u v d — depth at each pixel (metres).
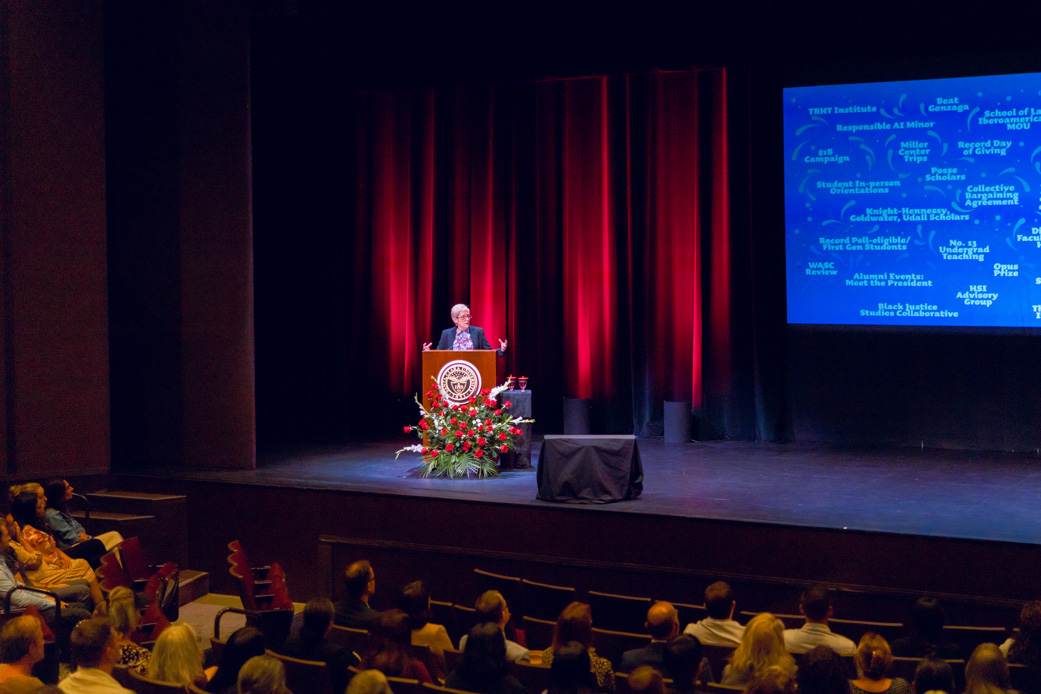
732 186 9.70
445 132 10.57
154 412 8.64
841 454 8.96
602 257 10.26
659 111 9.93
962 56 8.83
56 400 8.11
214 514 7.88
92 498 7.92
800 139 9.38
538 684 4.12
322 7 8.86
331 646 4.13
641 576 6.66
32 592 5.68
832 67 9.26
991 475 7.88
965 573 5.93
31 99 7.98
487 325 10.60
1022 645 4.21
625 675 3.91
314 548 7.58
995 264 8.81
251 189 8.34
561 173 10.32
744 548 6.41
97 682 3.69
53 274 8.09
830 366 9.55
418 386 10.71
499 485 7.65
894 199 9.11
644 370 10.09
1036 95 8.62
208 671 4.58
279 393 10.44
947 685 3.56
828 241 9.34
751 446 9.45
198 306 8.50
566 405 9.99
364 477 8.02
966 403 9.10
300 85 10.29
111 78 8.67
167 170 8.59
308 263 10.33
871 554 6.12
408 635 4.02
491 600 4.43
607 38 9.05
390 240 10.77
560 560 6.86
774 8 8.71
